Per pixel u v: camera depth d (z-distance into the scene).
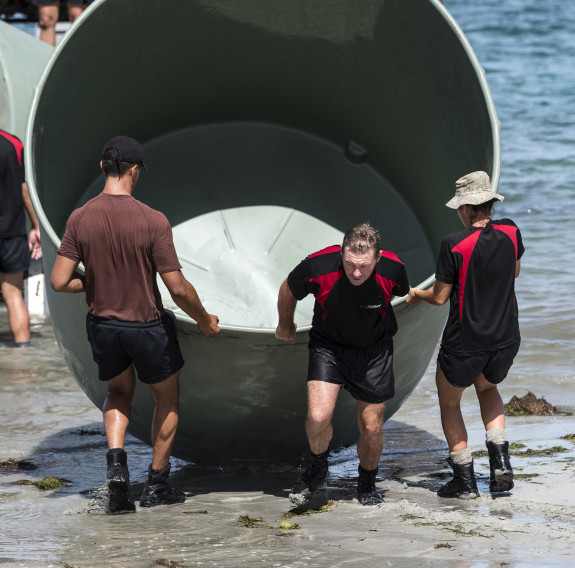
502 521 14.60
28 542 13.77
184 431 17.19
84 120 20.17
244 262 22.22
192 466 18.64
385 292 14.74
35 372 26.67
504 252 15.95
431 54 18.69
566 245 43.25
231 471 18.19
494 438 16.36
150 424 17.33
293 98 23.03
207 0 19.47
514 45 147.50
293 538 13.91
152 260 15.16
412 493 16.55
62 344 17.81
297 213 23.02
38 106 17.34
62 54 17.67
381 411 15.57
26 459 19.00
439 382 16.56
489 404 16.86
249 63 21.92
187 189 22.98
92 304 15.41
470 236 15.77
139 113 22.05
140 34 19.41
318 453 15.39
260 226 22.81
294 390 16.27
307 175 23.42
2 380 25.70
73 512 15.42
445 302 16.05
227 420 16.81
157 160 23.06
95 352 15.54
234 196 23.09
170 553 13.20
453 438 16.38
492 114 17.03
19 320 29.80
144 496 15.99
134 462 19.08
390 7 18.48
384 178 23.12
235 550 13.32
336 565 12.58
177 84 21.88
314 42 21.02
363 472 15.93
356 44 20.38
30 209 29.50
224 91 22.75
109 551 13.30
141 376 15.68
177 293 14.89
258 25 20.70
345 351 15.20
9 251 29.23
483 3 196.00
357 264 14.05
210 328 15.11
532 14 174.62
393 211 22.70
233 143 23.53
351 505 15.80
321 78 22.11
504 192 61.88
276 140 23.66
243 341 15.25
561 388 24.00
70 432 21.08
